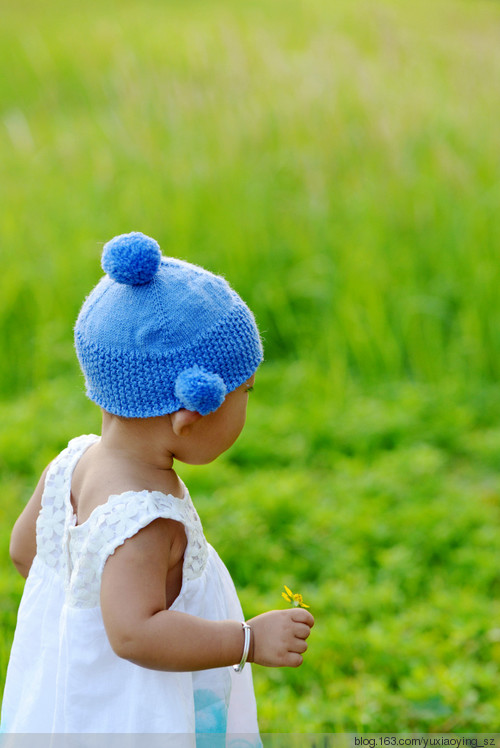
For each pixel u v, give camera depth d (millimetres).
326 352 5434
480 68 8500
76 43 11375
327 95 7434
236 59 8234
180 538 1533
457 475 4395
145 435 1525
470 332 5281
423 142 7000
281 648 1479
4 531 3660
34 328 5719
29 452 4445
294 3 12688
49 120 8992
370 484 4086
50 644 1623
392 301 5523
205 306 1469
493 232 5852
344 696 2742
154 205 6359
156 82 7957
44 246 6188
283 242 6113
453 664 2824
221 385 1415
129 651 1399
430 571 3508
